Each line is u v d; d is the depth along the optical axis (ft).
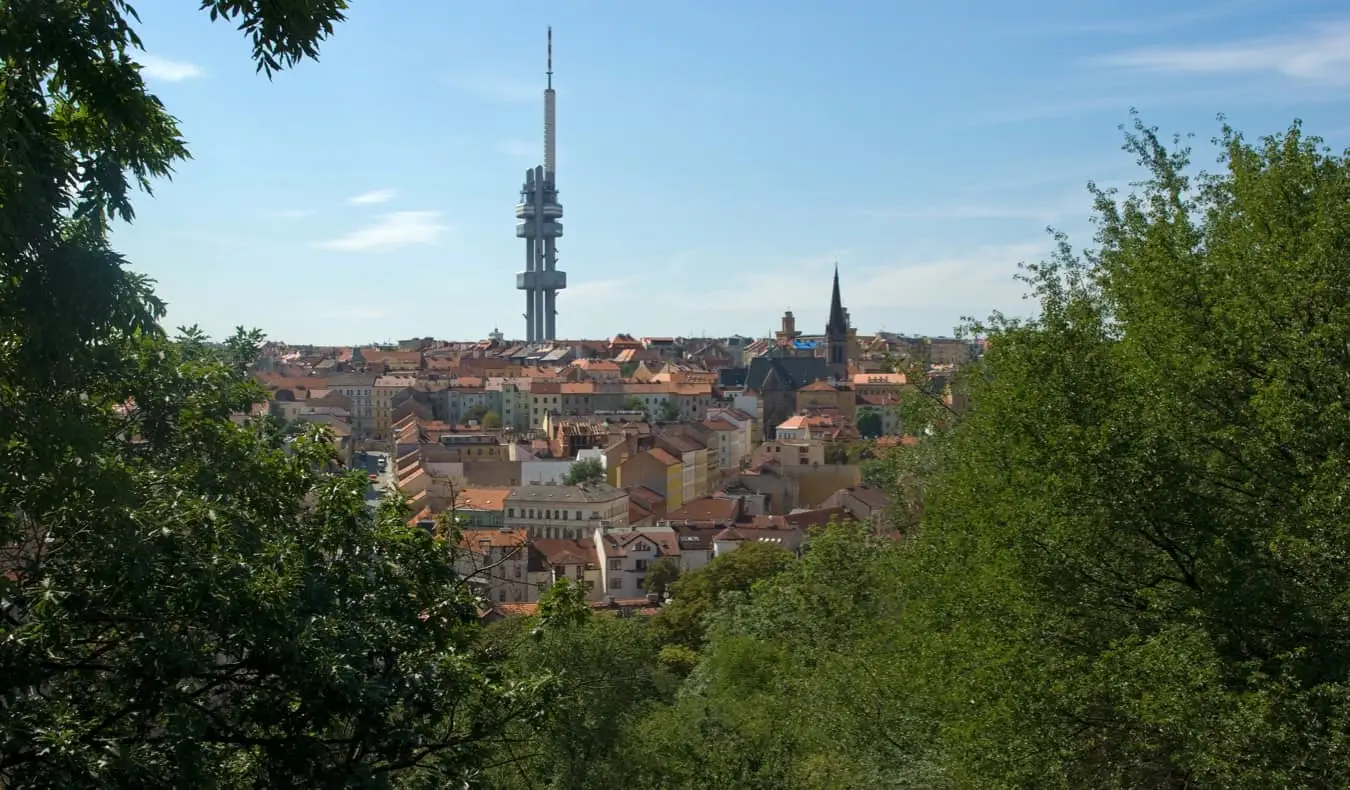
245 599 65.46
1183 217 103.60
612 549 425.69
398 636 76.23
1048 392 91.91
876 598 173.06
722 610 246.27
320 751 67.41
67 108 58.85
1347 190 88.94
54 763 56.54
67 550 65.41
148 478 71.20
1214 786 75.61
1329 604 78.33
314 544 80.38
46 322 54.54
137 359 76.23
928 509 122.52
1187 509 84.38
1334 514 75.82
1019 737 84.94
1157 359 90.63
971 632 94.89
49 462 55.62
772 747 130.93
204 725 61.36
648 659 201.67
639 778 130.31
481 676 76.33
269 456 82.84
